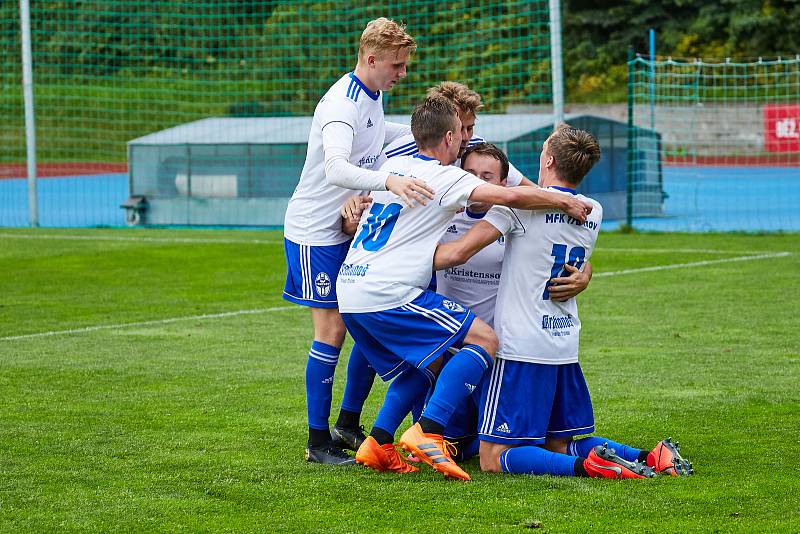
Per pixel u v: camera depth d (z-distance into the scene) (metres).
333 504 6.87
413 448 7.42
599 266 19.91
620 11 59.97
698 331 13.45
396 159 7.88
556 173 7.80
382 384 10.84
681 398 9.94
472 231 7.61
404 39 8.12
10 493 7.13
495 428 7.64
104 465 7.85
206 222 29.41
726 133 45.50
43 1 45.62
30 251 23.06
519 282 7.62
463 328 7.55
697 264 19.97
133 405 9.86
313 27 45.25
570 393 7.83
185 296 17.05
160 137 30.05
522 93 45.91
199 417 9.40
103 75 46.47
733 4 58.03
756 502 6.77
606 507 6.70
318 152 8.26
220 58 45.75
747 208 33.44
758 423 8.98
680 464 7.44
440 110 7.82
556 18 26.12
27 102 29.45
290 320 14.80
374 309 7.64
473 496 7.00
